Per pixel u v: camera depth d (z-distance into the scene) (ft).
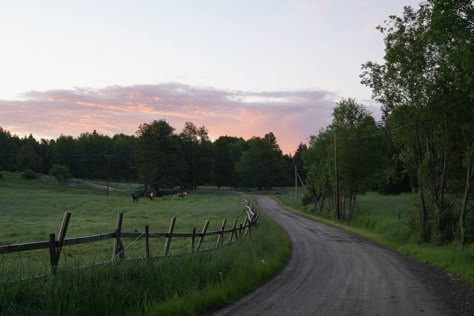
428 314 30.99
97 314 25.55
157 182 377.91
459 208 83.82
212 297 32.99
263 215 169.37
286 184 613.52
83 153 618.03
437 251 68.03
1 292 22.76
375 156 155.22
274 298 35.76
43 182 443.73
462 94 71.46
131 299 28.76
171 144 393.50
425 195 88.89
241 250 54.95
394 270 54.13
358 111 161.27
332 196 201.46
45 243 27.09
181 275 35.58
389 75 84.23
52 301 23.75
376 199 211.20
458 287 43.14
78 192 376.07
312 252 73.82
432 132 85.35
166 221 141.49
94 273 28.94
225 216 165.48
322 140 190.08
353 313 30.73
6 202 238.89
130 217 164.66
